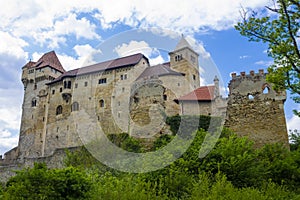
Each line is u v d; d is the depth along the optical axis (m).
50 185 9.29
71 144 48.00
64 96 52.00
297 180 14.41
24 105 61.00
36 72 62.53
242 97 27.34
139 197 7.68
